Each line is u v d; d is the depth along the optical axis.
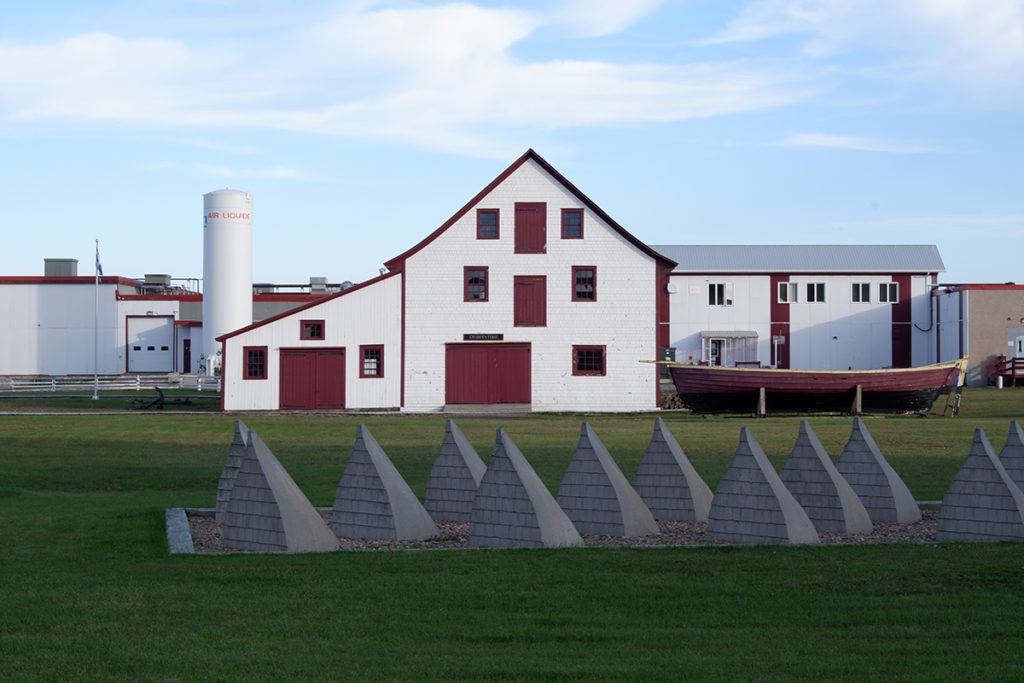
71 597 9.21
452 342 44.09
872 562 10.68
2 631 8.13
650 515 13.18
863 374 38.41
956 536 12.36
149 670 7.17
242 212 65.94
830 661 7.42
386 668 7.25
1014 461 13.60
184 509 14.54
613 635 8.12
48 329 74.81
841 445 26.22
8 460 23.42
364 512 12.75
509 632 8.20
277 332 43.91
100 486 19.11
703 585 9.69
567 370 44.12
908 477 19.02
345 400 44.00
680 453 14.26
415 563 10.67
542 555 11.09
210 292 65.62
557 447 25.84
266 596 9.30
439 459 14.27
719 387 39.47
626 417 40.66
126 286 78.69
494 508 11.95
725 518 12.16
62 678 6.98
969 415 39.53
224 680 6.96
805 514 12.07
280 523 11.59
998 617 8.60
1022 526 12.02
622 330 44.16
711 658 7.51
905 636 8.09
